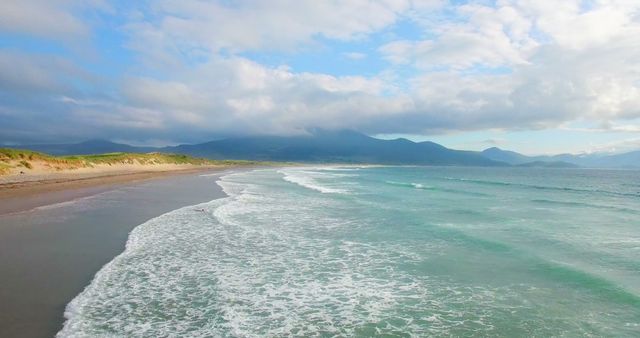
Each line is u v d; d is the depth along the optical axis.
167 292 10.22
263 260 13.53
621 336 8.13
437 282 11.49
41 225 17.53
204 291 10.40
